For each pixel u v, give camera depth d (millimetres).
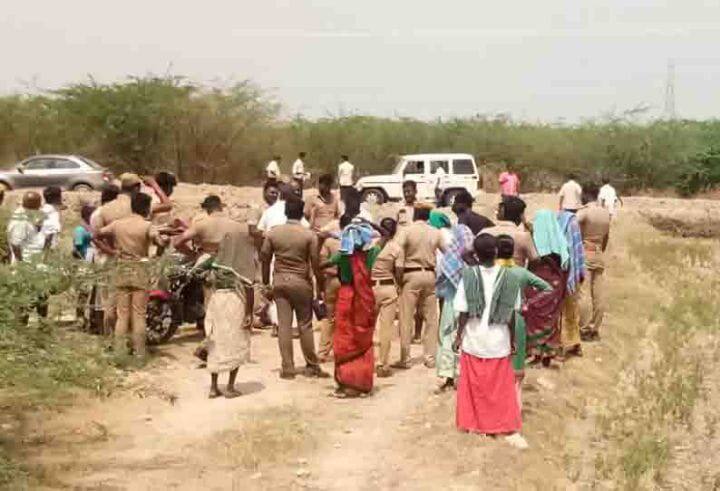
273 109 46656
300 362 13039
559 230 12773
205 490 8672
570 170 49906
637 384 13234
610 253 25891
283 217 13469
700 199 48406
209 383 11930
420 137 50031
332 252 12750
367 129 50656
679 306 18734
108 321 12117
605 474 9695
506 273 9844
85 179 34719
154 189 14070
